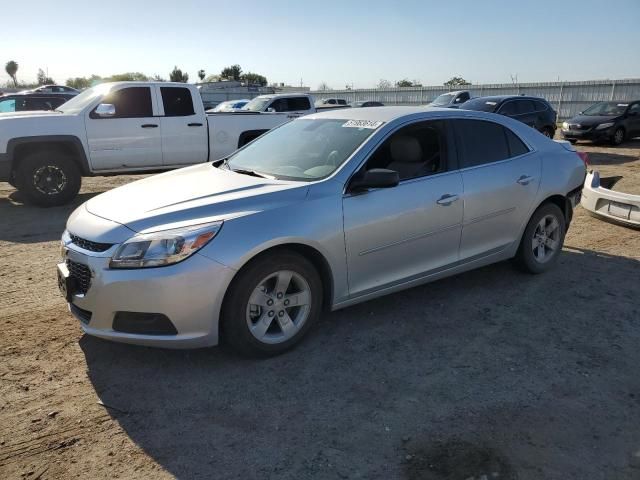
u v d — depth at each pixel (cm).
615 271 543
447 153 443
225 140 1026
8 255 603
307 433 288
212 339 337
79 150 873
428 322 424
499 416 303
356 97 4369
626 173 1258
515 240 495
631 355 374
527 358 369
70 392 325
